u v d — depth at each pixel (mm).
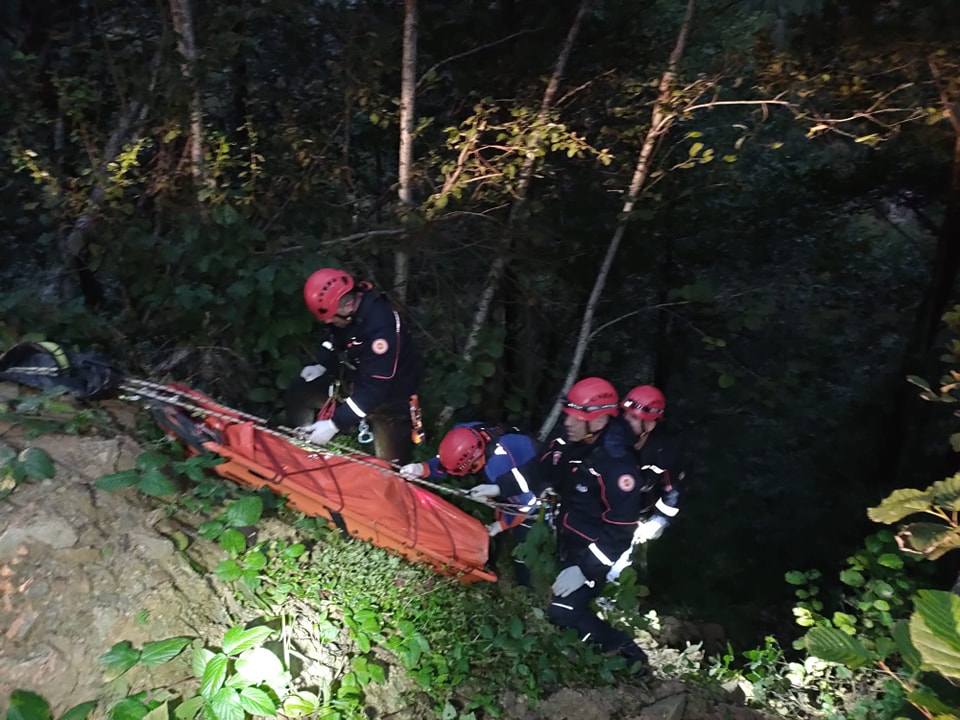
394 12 6031
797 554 8781
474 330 5477
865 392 9570
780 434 9672
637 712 3584
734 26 5895
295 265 4496
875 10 5137
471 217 5637
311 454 3707
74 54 5301
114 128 5434
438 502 3980
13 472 2914
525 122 5293
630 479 3744
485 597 3898
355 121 6172
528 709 3402
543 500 4262
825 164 7977
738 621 7613
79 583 2779
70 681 2578
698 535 8906
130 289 4609
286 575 3303
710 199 7527
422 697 3219
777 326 8953
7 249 5789
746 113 6863
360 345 3746
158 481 3098
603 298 7527
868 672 4141
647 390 4160
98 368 3627
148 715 2523
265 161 5574
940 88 5500
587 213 6734
